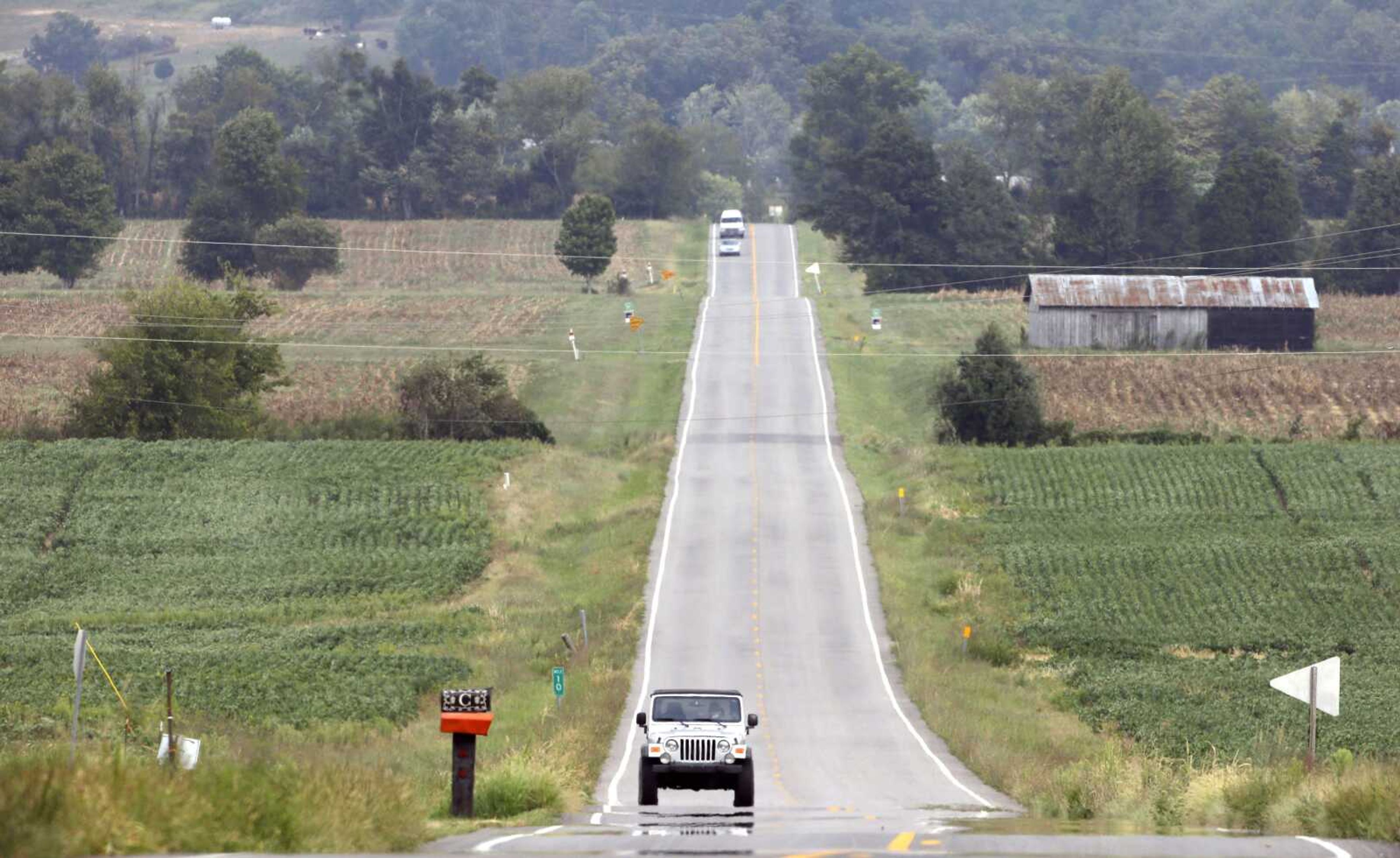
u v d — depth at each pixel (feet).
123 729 537.65
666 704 400.47
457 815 298.76
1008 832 255.50
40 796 176.24
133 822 181.57
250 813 203.92
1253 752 553.64
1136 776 374.02
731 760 383.24
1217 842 221.05
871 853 202.28
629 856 204.33
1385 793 258.57
